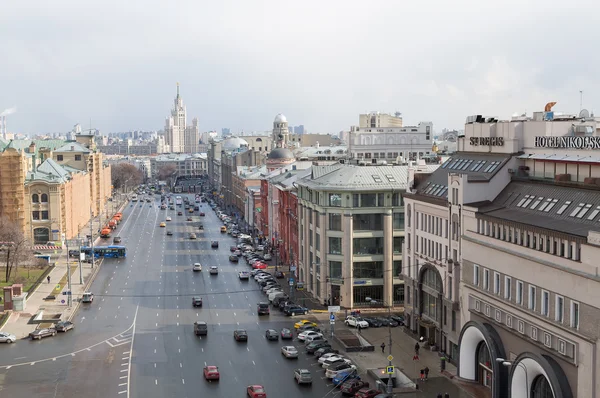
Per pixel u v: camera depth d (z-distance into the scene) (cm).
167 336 11444
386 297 13175
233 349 10675
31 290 14800
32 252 17788
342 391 8606
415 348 10375
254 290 15238
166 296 14575
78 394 8631
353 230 13112
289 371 9556
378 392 8444
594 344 6266
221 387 8862
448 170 10806
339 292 13375
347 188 12888
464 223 9106
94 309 13438
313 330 11475
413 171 11481
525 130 9256
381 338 11225
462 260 9031
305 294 14650
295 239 16962
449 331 9894
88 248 19625
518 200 8494
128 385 8962
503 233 8031
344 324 12212
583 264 6431
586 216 7038
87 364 9919
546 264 7006
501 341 8050
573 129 9031
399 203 13088
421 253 10931
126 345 10906
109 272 17400
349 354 10344
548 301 7044
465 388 8656
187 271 17562
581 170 7919
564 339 6712
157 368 9700
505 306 7844
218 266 18350
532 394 7462
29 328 11981
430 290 10619
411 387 8725
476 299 8619
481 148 10181
